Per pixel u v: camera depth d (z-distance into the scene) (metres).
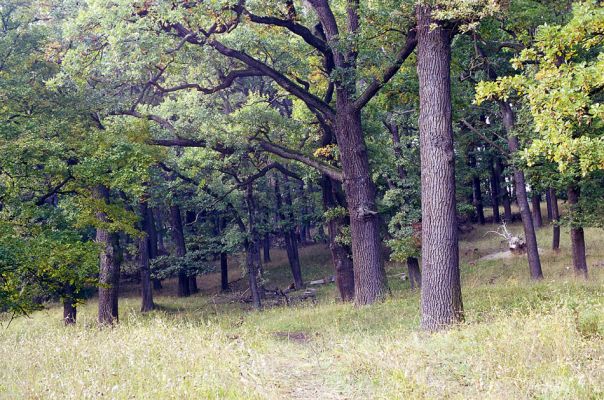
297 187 37.72
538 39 9.59
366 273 18.36
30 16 23.75
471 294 16.25
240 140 20.67
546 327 8.25
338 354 9.05
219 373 7.62
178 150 29.94
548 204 39.03
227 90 29.83
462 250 34.84
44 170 15.34
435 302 12.12
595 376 6.37
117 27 16.55
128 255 42.16
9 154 14.80
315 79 22.47
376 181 27.09
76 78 18.91
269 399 6.61
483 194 51.06
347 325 14.48
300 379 7.96
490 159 36.84
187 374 7.43
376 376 7.43
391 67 16.27
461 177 30.66
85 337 10.73
